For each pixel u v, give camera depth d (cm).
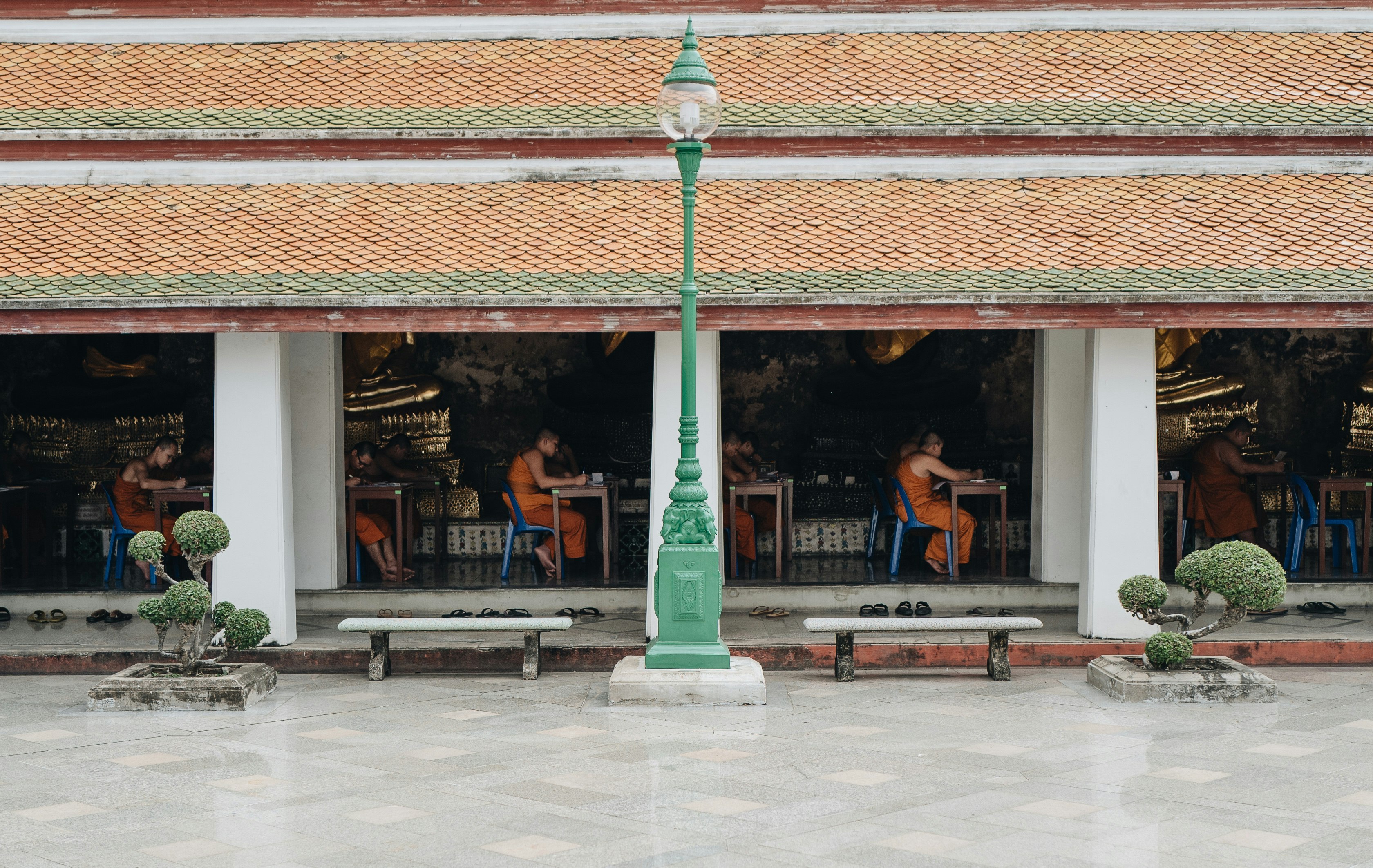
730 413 1405
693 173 813
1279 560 1276
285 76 1112
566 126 1034
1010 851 519
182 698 799
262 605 938
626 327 903
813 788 613
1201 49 1130
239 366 929
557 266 932
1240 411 1370
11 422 1358
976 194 1025
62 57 1139
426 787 620
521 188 1041
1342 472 1357
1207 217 988
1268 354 1385
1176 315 898
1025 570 1199
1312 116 1040
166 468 1166
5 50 1146
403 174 1050
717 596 831
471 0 1162
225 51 1152
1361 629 980
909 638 956
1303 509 1171
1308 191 1023
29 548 1213
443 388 1391
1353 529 1184
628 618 1079
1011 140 1046
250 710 801
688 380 832
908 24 1158
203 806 589
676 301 889
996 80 1091
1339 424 1381
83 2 1159
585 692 855
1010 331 1388
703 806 585
